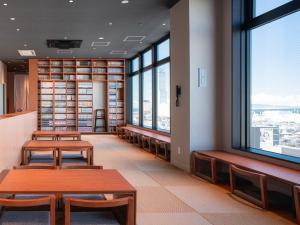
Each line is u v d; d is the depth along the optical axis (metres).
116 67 16.41
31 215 2.95
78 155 6.85
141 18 8.99
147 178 6.53
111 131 16.38
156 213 4.43
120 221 2.85
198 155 6.60
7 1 7.46
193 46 6.95
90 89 16.31
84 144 6.31
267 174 4.62
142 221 4.11
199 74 6.98
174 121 7.88
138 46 13.01
